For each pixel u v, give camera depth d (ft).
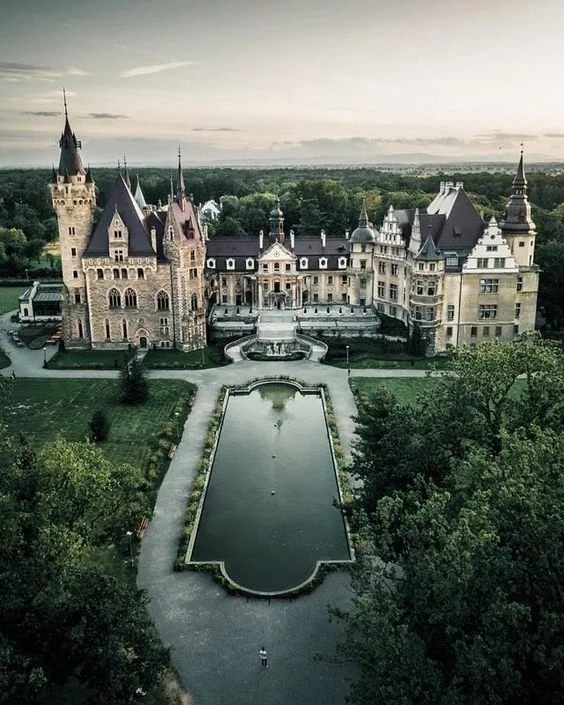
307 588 184.96
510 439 154.10
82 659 128.57
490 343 210.18
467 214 420.36
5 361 406.41
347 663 158.71
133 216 422.00
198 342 433.89
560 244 457.68
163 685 151.94
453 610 112.78
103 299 424.46
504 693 107.04
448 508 145.48
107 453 272.51
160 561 200.23
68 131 406.00
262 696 149.38
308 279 503.61
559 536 121.49
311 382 364.79
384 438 189.37
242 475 260.83
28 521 137.28
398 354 415.03
